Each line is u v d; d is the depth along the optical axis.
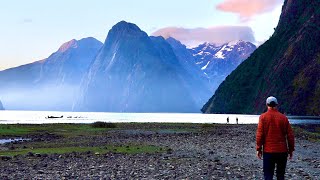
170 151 37.50
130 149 39.72
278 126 15.72
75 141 52.78
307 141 53.88
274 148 15.66
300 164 28.33
